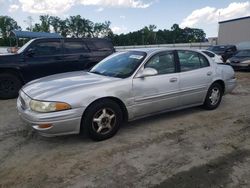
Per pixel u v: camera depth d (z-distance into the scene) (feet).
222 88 20.67
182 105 17.97
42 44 26.78
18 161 12.41
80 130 13.84
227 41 125.18
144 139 14.69
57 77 16.28
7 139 14.90
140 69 15.58
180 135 15.26
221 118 18.30
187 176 11.00
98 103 13.94
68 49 28.17
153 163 12.05
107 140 14.55
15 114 19.65
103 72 16.65
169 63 17.12
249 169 11.51
